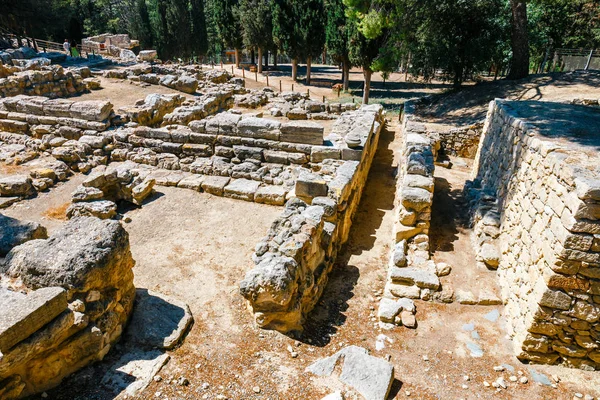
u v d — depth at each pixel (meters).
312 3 31.31
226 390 4.64
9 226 5.83
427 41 21.28
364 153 11.05
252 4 36.06
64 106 13.20
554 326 5.16
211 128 11.73
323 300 6.83
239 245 8.21
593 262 4.70
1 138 13.48
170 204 9.97
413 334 5.96
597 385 5.09
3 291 4.22
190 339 5.46
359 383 4.72
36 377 4.26
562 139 6.45
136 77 21.95
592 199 4.49
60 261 4.67
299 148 11.10
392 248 8.14
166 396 4.50
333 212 7.61
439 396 4.86
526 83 18.98
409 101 23.39
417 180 8.37
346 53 28.89
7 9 31.30
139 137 12.40
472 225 9.03
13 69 19.39
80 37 39.12
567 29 28.00
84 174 11.55
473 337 5.94
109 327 5.00
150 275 7.08
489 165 10.16
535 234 5.80
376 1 20.27
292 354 5.28
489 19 20.36
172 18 41.72
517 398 4.88
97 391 4.46
